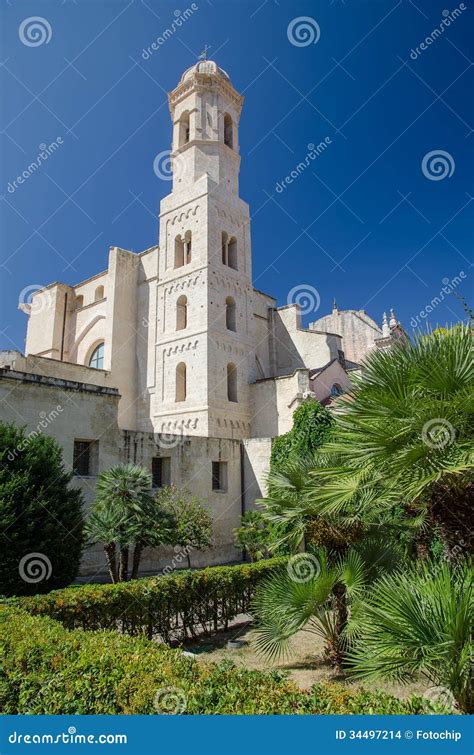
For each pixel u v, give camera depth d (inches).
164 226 1628.9
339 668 362.9
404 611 208.2
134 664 208.4
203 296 1441.9
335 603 371.9
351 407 294.8
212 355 1400.1
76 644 241.1
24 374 727.1
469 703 189.2
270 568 572.1
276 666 390.9
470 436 247.3
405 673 212.4
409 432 253.1
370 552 374.3
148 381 1530.5
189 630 494.9
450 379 261.4
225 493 1091.9
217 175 1614.2
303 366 1706.4
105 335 1578.5
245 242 1668.3
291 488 406.3
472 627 193.6
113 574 565.0
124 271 1641.2
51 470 522.6
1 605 347.9
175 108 1738.4
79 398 797.2
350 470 289.4
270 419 1440.7
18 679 219.9
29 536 475.8
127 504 573.9
